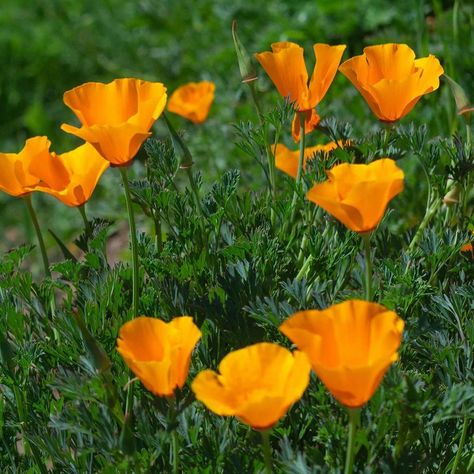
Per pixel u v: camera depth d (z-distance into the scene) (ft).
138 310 4.25
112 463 3.99
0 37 10.94
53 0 11.40
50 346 4.24
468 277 4.41
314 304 4.18
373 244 4.56
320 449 4.10
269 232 4.50
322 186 3.79
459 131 5.56
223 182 4.46
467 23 6.58
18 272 4.40
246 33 8.48
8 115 10.53
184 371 3.79
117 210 6.22
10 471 4.27
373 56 4.32
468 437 4.19
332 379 3.60
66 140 9.73
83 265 4.38
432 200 4.60
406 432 3.91
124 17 10.58
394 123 4.33
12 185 4.35
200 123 6.31
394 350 3.62
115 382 4.19
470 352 4.09
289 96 4.41
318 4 7.66
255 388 3.69
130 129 4.01
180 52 9.31
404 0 7.23
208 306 4.22
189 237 4.46
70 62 10.56
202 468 3.98
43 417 4.22
